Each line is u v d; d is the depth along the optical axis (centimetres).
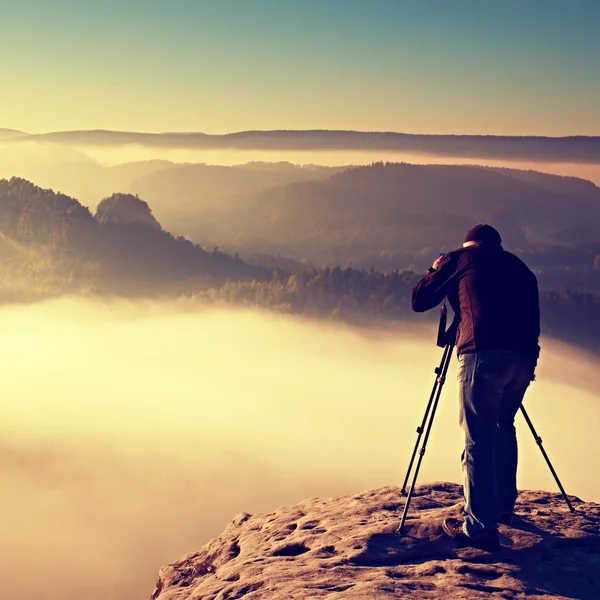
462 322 658
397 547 656
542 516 738
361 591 549
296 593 565
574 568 606
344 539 681
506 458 699
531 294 658
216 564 787
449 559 630
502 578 585
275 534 771
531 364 652
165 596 727
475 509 641
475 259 667
